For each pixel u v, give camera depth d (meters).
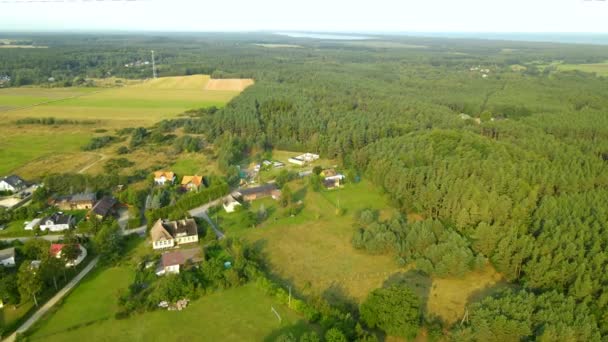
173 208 114.31
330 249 99.38
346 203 126.25
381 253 96.62
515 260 83.88
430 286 84.44
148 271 87.19
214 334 69.56
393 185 125.62
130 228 108.06
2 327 70.25
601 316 69.75
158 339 68.31
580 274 75.56
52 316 73.56
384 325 69.19
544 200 101.50
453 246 88.00
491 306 70.69
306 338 63.19
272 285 79.88
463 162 123.31
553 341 63.41
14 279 77.75
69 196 125.25
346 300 80.00
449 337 69.75
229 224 111.31
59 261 82.75
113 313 74.50
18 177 134.38
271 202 126.31
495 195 102.25
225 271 84.56
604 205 98.38
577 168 121.88
